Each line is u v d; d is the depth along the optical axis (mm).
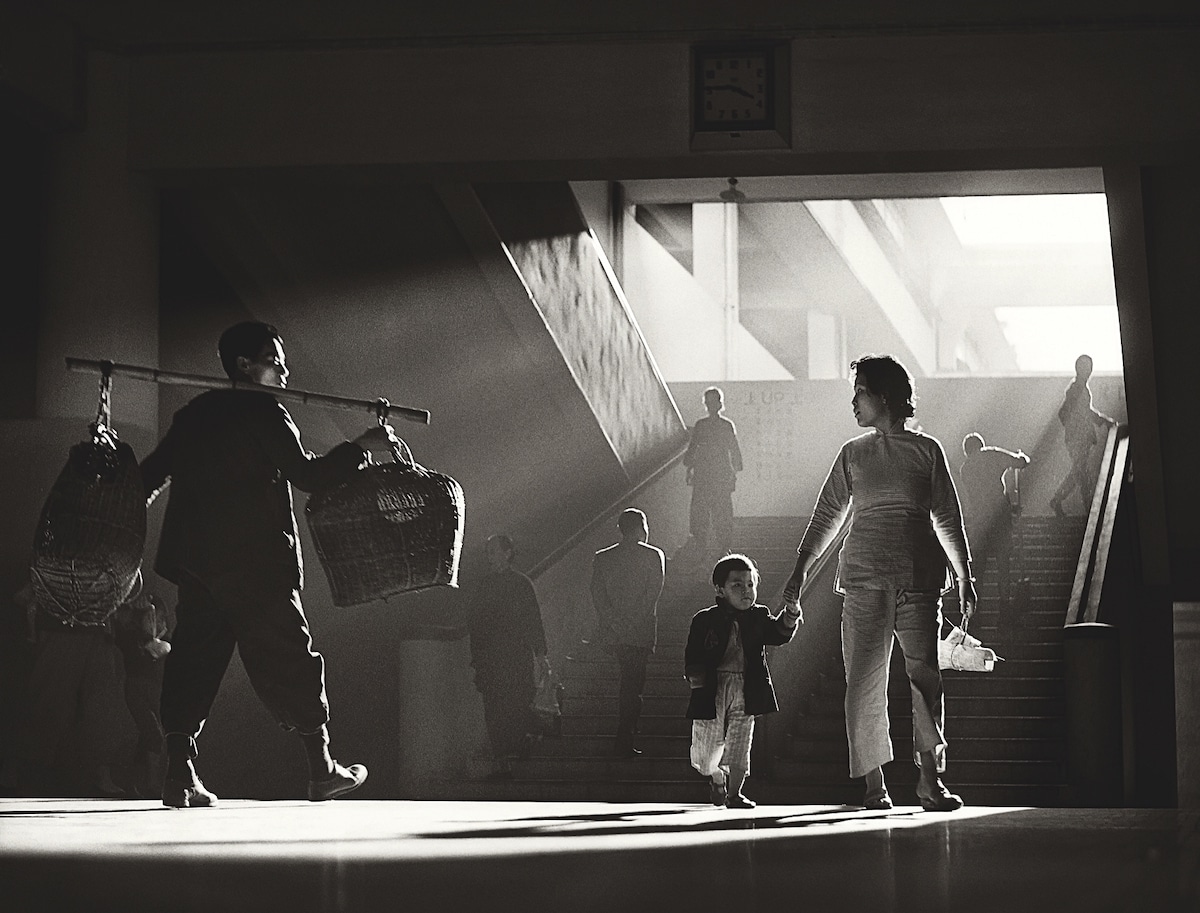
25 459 9461
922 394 20812
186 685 5496
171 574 5504
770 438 20453
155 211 10055
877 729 5867
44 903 2229
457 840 3744
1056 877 2729
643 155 9633
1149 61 9344
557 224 12984
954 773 11047
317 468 5367
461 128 9734
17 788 9203
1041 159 9633
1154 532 13242
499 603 11211
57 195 9703
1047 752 11227
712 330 22656
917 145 9461
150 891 2418
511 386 13500
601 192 16938
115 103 9797
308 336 11992
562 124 9688
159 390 11445
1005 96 9430
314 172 9883
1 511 9406
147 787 9680
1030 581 14430
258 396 5512
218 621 5527
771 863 3070
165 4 9203
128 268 9773
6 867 2875
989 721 11641
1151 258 10766
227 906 2195
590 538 15961
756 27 9594
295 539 5520
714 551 15203
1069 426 15562
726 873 2812
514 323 12391
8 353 9758
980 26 9461
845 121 9531
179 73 9852
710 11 9359
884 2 9180
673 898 2338
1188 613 14203
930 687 5777
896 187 15750
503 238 11469
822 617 13180
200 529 5434
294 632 5430
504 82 9742
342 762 11984
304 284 11609
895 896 2375
